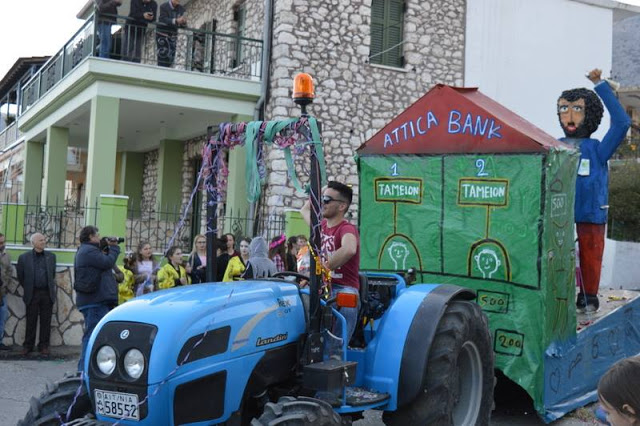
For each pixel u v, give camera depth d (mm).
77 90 14203
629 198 20375
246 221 13070
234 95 14328
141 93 13555
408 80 15484
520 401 7473
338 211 5219
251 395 4461
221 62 16891
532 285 6387
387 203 7246
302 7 14430
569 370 6863
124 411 3973
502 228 6551
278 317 4520
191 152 17281
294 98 4719
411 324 5133
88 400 4383
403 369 5004
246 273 7602
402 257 7113
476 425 5668
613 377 2250
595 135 18250
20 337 10117
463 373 5730
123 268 9094
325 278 4809
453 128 6879
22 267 9570
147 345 3939
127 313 4137
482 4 16297
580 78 17547
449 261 6840
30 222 13008
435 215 6938
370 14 15141
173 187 17656
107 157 13148
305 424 3910
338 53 14766
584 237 8055
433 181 6969
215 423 4125
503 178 6562
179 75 13750
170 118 15859
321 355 4621
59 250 10328
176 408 3928
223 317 4172
